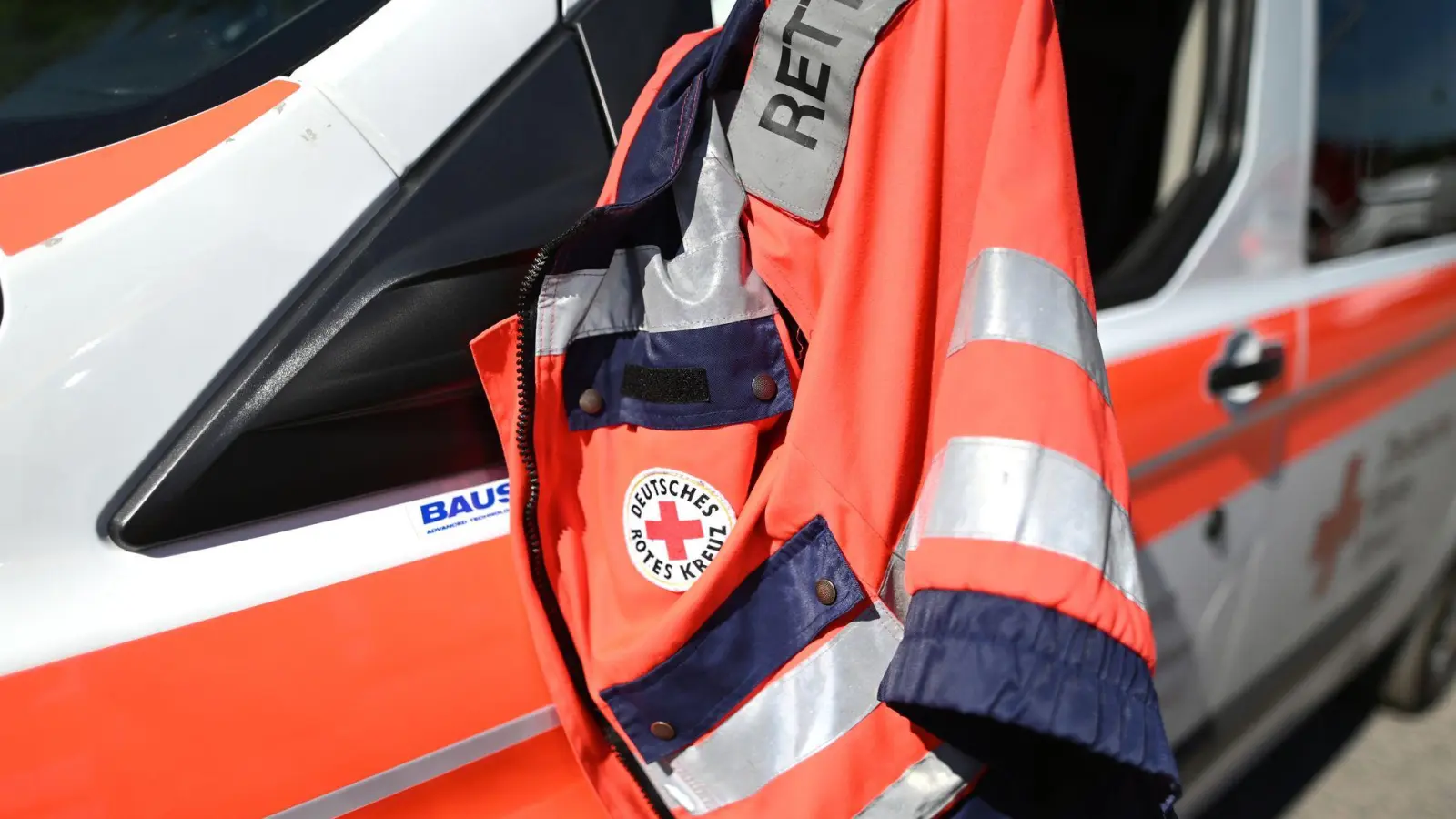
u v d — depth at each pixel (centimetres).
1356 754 246
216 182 84
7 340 77
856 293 82
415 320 88
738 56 89
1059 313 74
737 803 90
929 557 71
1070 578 67
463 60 92
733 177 87
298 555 84
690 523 87
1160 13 161
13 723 73
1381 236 186
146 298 80
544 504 92
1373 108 180
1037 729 65
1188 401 141
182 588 80
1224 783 186
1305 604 186
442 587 89
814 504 82
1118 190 173
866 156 81
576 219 95
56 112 92
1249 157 151
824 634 86
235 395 82
